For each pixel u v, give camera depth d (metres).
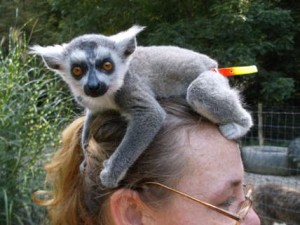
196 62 0.89
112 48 0.91
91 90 0.83
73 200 0.76
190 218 0.67
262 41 4.70
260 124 3.65
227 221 0.67
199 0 4.94
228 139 0.71
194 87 0.79
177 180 0.67
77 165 0.78
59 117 1.95
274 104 5.07
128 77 0.85
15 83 1.85
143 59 0.89
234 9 4.50
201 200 0.67
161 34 4.45
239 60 4.34
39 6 6.00
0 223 1.69
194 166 0.68
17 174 1.76
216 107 0.77
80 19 5.15
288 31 4.91
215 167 0.68
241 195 0.70
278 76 4.95
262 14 4.60
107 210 0.71
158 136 0.71
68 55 0.93
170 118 0.72
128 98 0.83
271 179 3.29
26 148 1.79
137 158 0.71
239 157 0.71
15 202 1.72
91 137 0.77
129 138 0.74
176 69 0.88
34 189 1.75
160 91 0.88
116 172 0.71
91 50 0.91
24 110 1.82
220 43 4.52
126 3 5.13
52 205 0.79
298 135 3.66
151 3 5.07
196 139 0.69
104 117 0.81
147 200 0.68
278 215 2.16
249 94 5.09
